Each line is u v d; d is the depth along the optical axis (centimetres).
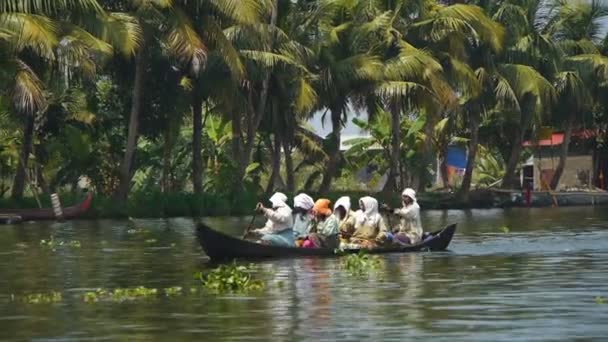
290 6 8800
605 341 2239
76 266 3928
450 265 3812
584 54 10644
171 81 8425
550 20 10681
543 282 3256
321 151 9644
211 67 7969
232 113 8588
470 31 9512
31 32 6481
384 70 8925
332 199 8894
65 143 8044
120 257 4284
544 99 10200
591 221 6938
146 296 3014
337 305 2794
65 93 8294
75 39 6706
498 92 9662
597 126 11919
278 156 8994
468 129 11750
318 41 8906
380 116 10581
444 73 9431
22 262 4094
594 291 3025
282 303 2839
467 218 7581
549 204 10162
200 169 8531
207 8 7562
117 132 8962
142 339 2341
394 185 9462
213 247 4059
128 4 7600
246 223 6844
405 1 9312
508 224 6625
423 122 10469
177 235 5594
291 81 8481
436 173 12775
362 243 4281
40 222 6975
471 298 2903
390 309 2712
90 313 2711
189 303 2859
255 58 7944
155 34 7600
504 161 12219
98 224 6719
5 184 9281
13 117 7794
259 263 3906
